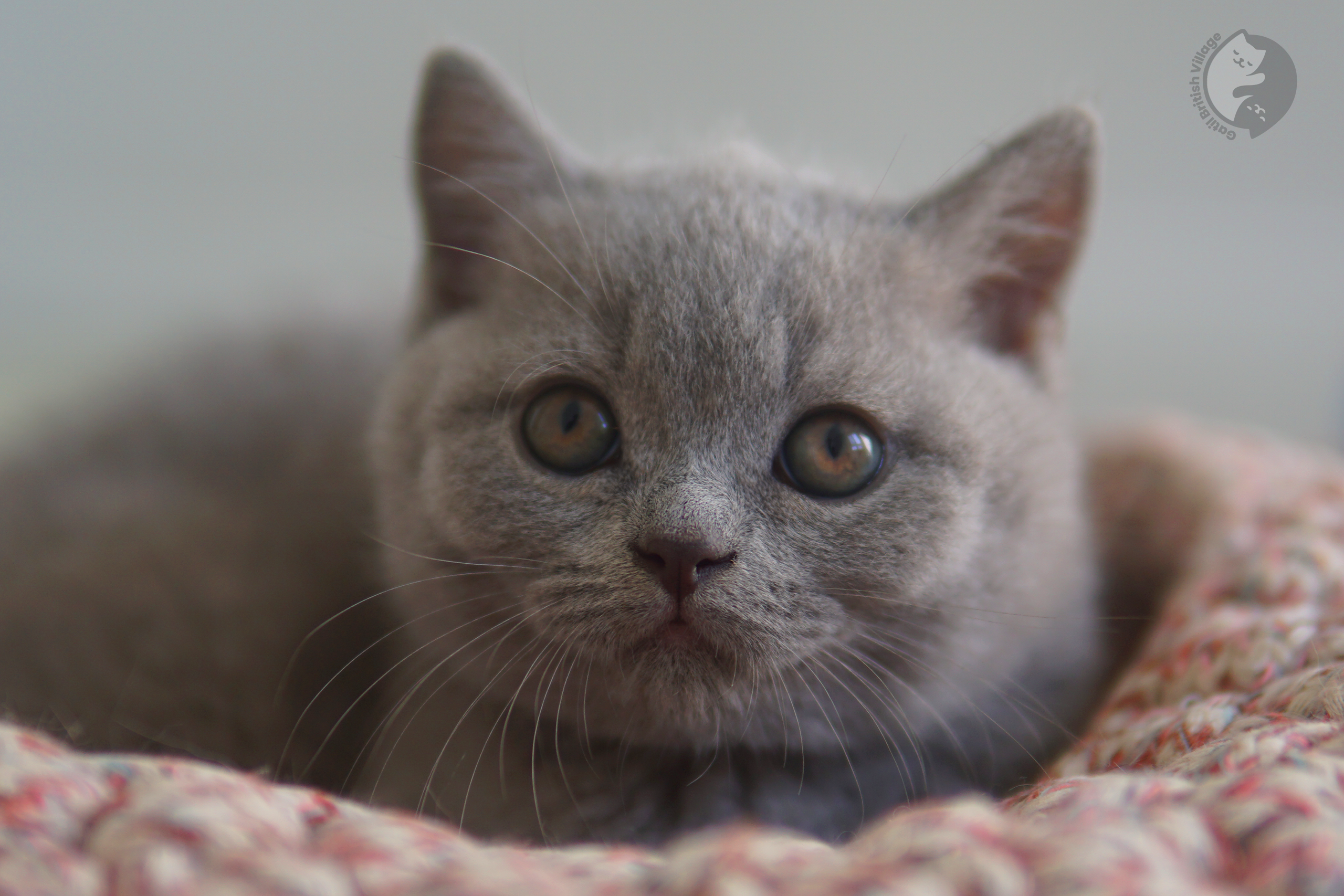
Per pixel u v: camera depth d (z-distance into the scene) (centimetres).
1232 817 14
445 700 22
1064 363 23
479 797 21
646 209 22
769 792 21
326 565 26
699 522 19
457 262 23
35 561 26
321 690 23
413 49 24
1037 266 23
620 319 20
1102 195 24
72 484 27
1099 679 24
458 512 21
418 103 22
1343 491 24
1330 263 33
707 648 20
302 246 36
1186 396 34
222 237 36
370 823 15
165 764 16
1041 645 23
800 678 20
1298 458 27
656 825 21
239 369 30
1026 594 22
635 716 20
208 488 28
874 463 20
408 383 23
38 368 35
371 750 23
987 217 22
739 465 20
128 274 36
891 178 25
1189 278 33
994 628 21
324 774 24
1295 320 33
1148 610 25
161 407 29
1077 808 15
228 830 14
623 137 27
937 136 31
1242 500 25
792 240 21
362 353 30
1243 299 34
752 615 19
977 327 23
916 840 14
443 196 23
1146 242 33
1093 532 26
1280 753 16
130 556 26
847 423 20
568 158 23
